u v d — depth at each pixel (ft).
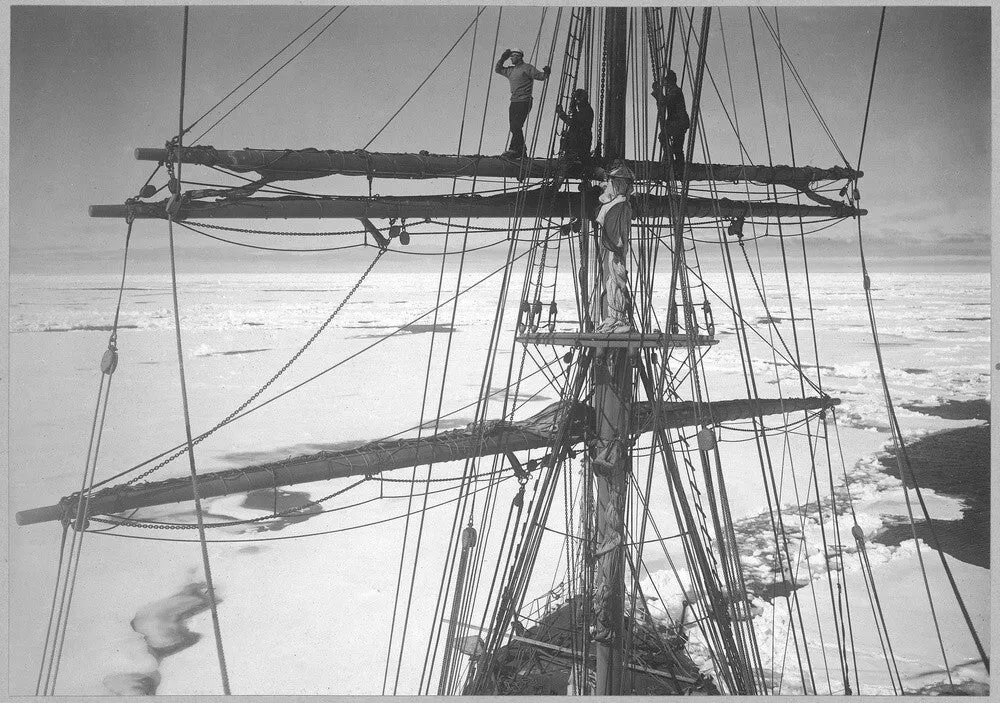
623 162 31.73
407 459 31.83
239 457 57.62
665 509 57.11
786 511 55.52
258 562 47.55
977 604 43.39
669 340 31.89
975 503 51.37
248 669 38.60
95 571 44.21
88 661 37.45
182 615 41.81
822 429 63.21
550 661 37.88
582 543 35.81
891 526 50.49
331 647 41.42
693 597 46.19
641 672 36.70
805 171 37.22
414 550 51.65
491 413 71.67
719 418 36.88
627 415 33.68
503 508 58.23
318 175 28.99
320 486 59.52
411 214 31.01
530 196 33.86
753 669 37.58
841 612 36.01
